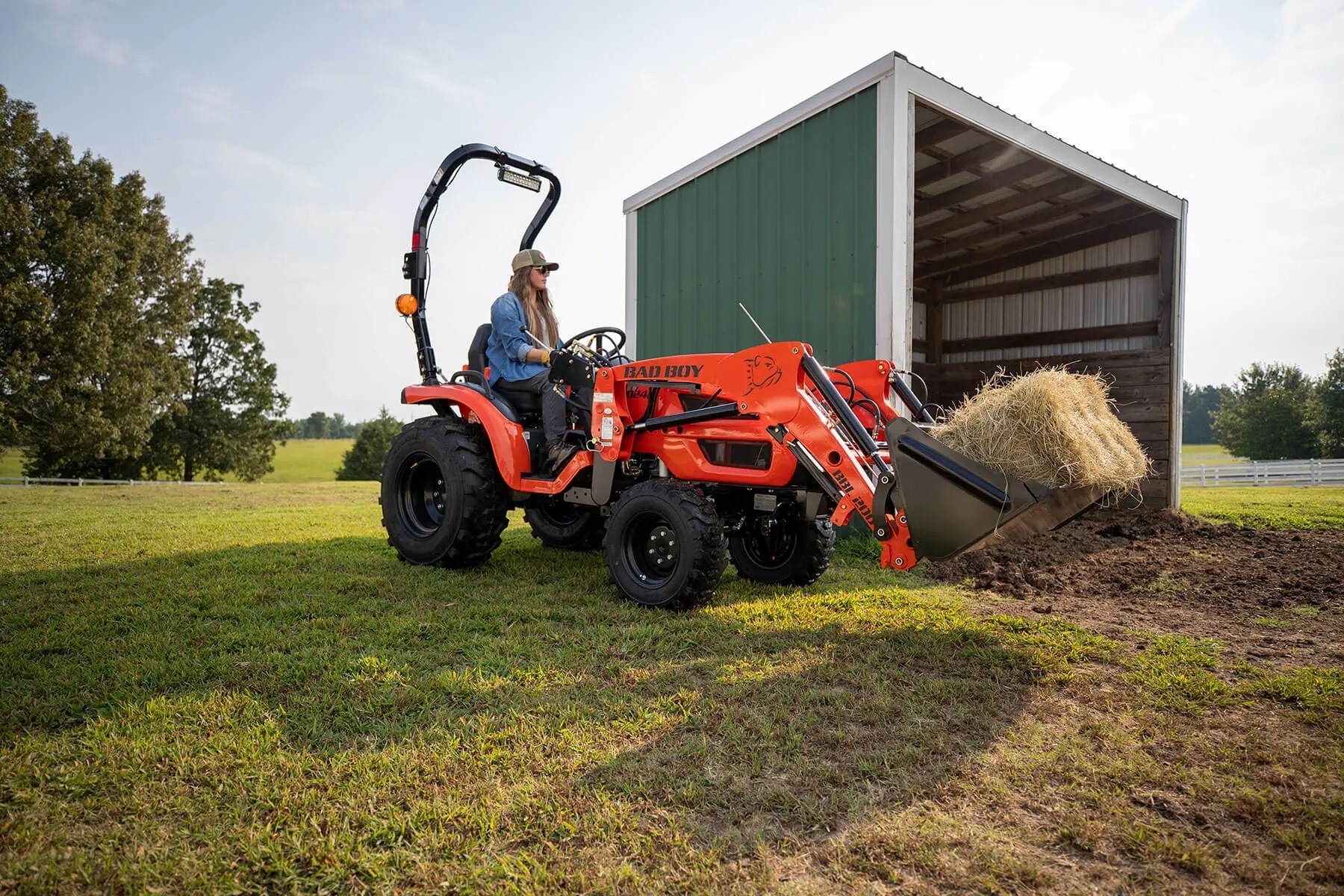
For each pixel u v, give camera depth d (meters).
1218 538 5.92
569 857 1.53
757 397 3.50
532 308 4.48
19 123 23.30
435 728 2.11
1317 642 3.06
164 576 4.09
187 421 32.81
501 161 4.79
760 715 2.23
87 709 2.26
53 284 22.89
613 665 2.68
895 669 2.66
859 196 5.54
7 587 3.83
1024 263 9.73
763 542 4.29
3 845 1.56
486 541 4.32
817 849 1.56
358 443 48.19
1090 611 3.62
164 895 1.41
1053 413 2.76
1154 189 7.53
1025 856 1.54
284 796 1.73
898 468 2.99
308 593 3.71
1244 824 1.66
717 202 6.93
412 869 1.49
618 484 4.16
